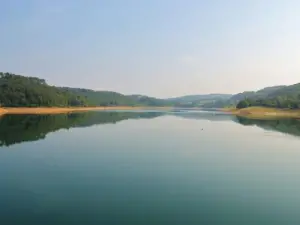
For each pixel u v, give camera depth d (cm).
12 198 2147
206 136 5950
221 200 2155
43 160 3456
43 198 2147
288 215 1895
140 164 3284
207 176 2802
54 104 19112
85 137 5603
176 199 2158
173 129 7412
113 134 6184
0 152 3938
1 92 15850
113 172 2912
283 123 9444
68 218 1808
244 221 1797
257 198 2206
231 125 8731
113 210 1936
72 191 2311
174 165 3244
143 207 1994
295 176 2827
